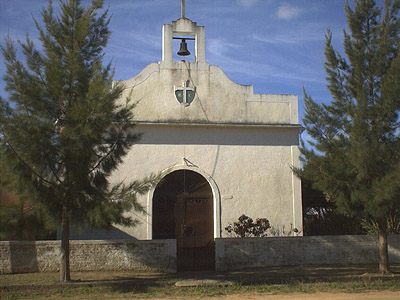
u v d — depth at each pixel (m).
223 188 16.48
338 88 12.80
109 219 10.80
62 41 11.37
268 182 16.75
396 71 11.87
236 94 17.00
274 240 14.08
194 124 16.41
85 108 10.52
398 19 12.48
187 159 16.45
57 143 10.46
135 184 11.56
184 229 16.12
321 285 11.23
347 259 14.41
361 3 12.74
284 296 10.02
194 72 16.89
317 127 12.84
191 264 13.66
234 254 13.75
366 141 11.95
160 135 16.45
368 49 12.69
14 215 10.50
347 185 12.14
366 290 10.74
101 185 11.22
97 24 11.69
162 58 16.88
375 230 16.33
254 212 16.48
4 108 10.23
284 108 17.23
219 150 16.70
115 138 11.43
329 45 12.96
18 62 10.62
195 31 17.12
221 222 16.23
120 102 16.14
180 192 16.39
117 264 13.09
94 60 11.64
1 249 12.70
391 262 14.60
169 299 9.70
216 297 9.91
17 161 10.14
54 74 10.79
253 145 16.92
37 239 14.84
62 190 10.71
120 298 9.78
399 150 12.01
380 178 11.95
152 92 16.52
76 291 10.45
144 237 15.70
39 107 10.58
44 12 11.33
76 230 11.12
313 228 18.19
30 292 10.33
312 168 12.81
